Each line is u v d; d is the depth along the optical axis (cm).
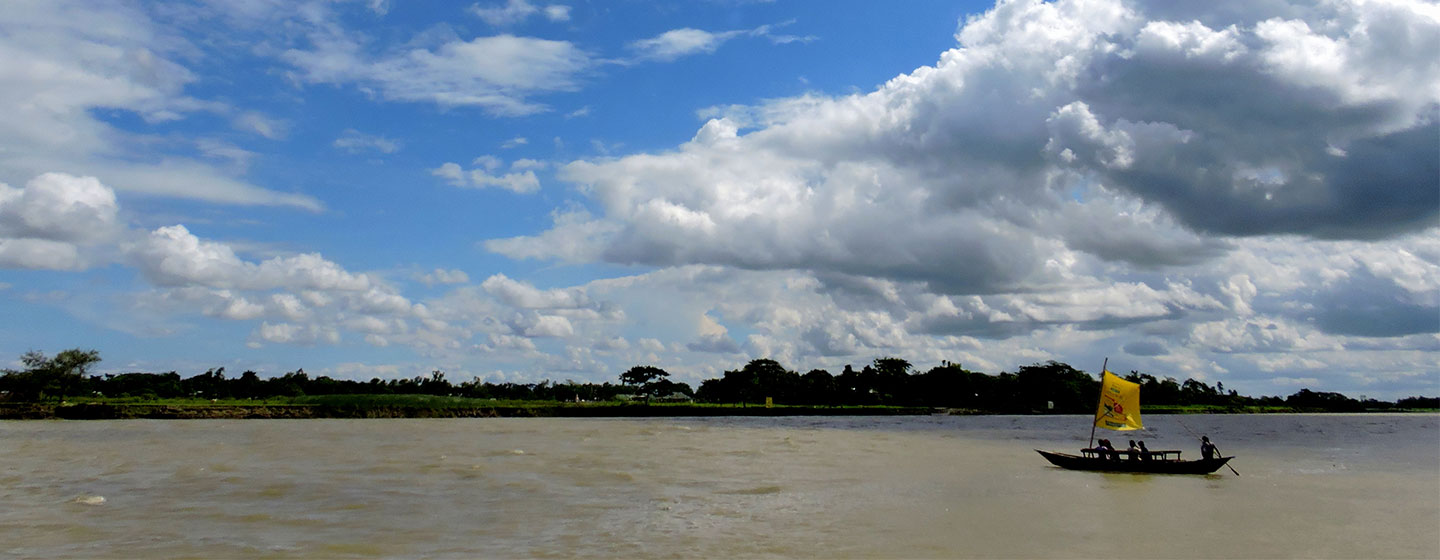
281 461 5853
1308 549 3020
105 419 13988
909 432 11369
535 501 3994
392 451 6788
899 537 3158
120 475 4925
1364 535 3291
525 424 12888
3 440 8081
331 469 5316
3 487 4375
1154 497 4284
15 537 3055
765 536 3161
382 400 16362
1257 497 4325
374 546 2939
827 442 8581
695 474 5212
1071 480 5016
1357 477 5400
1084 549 2972
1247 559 2856
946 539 3128
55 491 4234
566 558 2770
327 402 16075
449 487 4475
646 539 3091
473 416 16362
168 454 6406
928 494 4344
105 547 2894
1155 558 2861
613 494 4259
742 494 4294
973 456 6806
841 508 3844
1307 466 6300
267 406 15325
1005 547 2992
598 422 14225
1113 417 5756
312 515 3553
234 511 3641
